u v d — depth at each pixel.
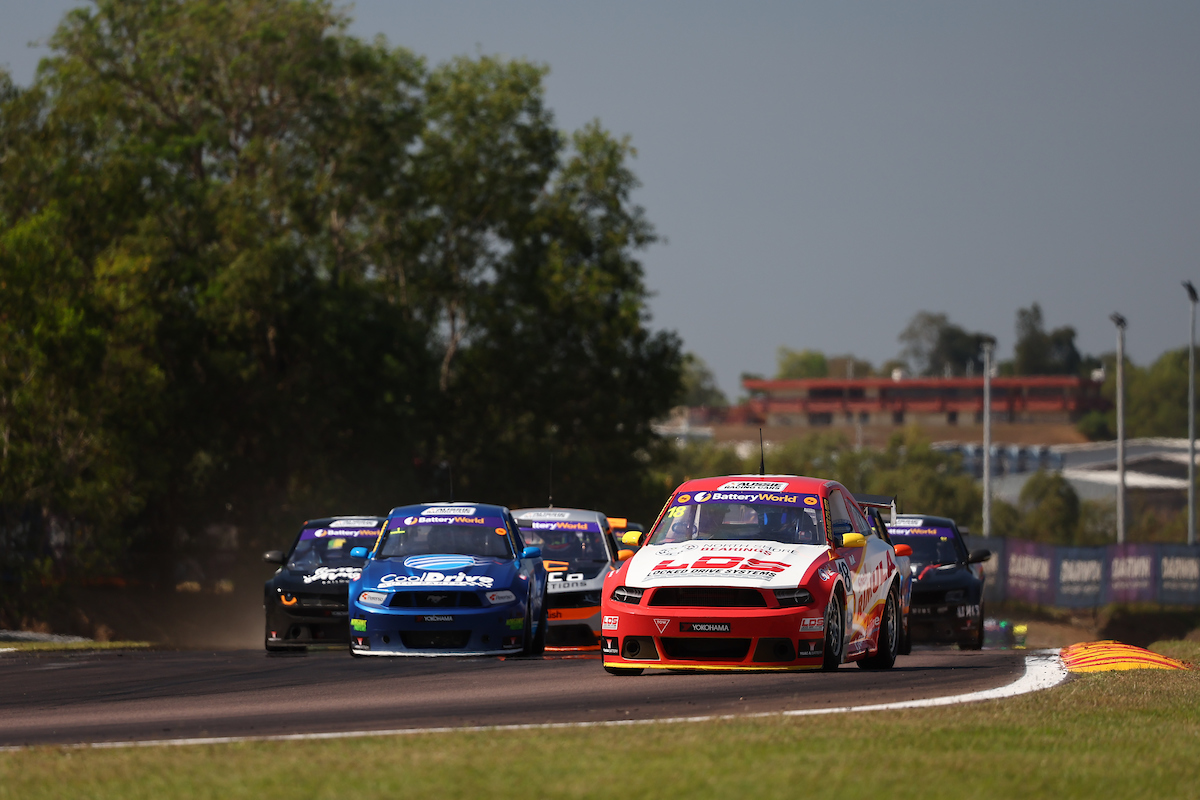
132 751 28.09
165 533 159.75
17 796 23.19
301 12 185.38
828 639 45.59
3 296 123.88
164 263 157.88
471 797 22.23
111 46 178.50
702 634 44.75
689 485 50.62
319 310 172.38
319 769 24.80
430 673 49.44
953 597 82.25
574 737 29.20
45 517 126.25
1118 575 155.00
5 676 50.69
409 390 181.88
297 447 171.38
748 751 26.89
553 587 73.81
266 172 181.62
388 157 195.12
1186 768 27.09
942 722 32.09
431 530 64.50
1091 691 40.03
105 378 132.25
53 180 140.00
